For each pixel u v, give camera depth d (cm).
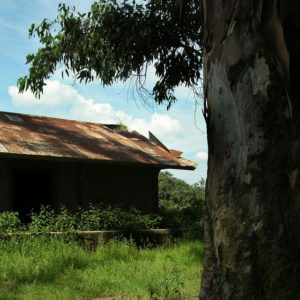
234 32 301
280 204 273
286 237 269
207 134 335
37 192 1612
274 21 276
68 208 1288
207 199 329
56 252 842
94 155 1284
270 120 280
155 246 1133
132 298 565
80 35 1038
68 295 565
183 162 1580
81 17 1025
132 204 1442
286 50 272
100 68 1109
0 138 1191
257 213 277
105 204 1375
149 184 1504
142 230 1126
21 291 592
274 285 267
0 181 1161
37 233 944
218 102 318
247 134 287
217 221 306
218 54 318
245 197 285
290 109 273
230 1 306
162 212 1439
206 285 320
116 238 1057
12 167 1188
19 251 845
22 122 1473
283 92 278
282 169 275
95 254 898
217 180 313
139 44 1030
